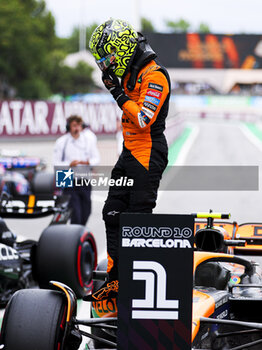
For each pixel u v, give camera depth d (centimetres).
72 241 2631
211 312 1658
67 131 3503
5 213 3083
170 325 1360
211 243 1855
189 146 11481
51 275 2611
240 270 2056
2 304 2572
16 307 1556
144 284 1362
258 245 2239
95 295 1659
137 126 1588
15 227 4447
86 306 2602
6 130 11844
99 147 9500
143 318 1363
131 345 1366
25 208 3069
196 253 1800
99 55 1620
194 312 1591
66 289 1542
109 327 1612
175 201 5338
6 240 2750
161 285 1359
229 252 2144
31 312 1537
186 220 1355
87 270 2744
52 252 2609
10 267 2589
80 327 2341
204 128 19462
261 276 1995
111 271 1642
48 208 3044
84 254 2702
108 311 1805
